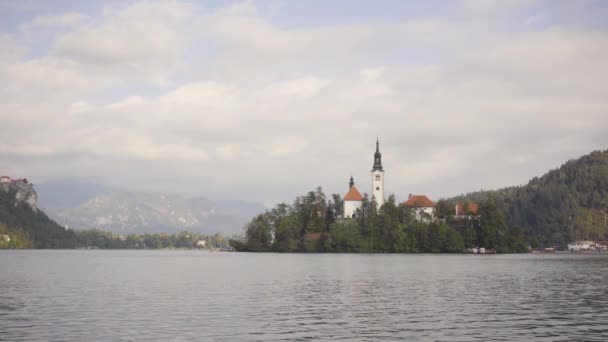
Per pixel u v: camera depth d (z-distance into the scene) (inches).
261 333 1581.0
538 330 1637.6
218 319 1818.4
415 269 4682.6
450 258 7475.4
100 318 1828.2
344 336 1546.5
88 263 6358.3
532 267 5118.1
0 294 2578.7
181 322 1755.7
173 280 3501.5
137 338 1501.0
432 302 2284.7
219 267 5241.1
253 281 3400.6
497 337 1535.4
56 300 2335.1
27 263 6195.9
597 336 1546.5
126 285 3102.9
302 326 1695.4
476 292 2691.9
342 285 3090.6
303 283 3230.8
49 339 1483.8
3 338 1497.3
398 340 1496.1
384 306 2156.7
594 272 4313.5
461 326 1704.0
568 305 2187.5
